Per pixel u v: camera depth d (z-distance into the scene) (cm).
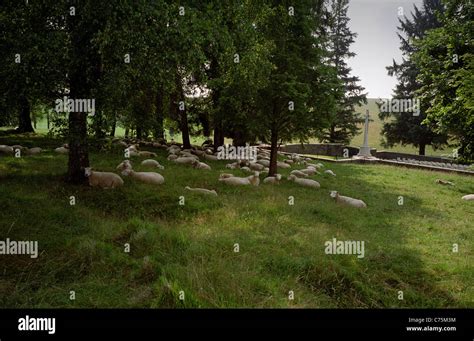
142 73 984
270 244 758
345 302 576
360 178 2028
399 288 632
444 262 739
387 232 944
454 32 1819
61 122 992
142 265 594
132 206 952
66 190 1007
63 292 518
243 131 1972
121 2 823
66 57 823
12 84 852
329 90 1606
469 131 1731
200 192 1134
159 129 1966
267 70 1445
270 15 1537
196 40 1020
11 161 1347
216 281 566
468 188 1816
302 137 1703
